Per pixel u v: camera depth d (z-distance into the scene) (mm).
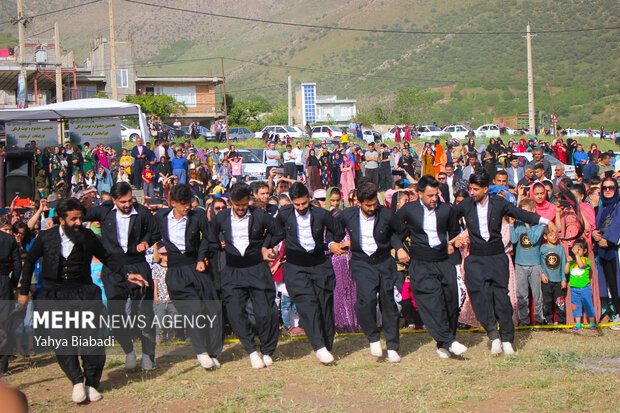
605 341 7219
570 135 48406
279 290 7965
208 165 21359
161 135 31625
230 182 19891
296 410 5148
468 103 128625
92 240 5910
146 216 6496
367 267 6586
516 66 162250
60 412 5363
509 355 6531
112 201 6520
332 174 20766
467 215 6672
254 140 36219
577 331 7676
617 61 147375
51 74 40125
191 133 36781
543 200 7938
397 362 6480
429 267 6586
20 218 8719
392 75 181875
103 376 6410
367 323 6523
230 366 6605
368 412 5047
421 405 5117
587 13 186750
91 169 20047
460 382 5672
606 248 7992
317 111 67000
